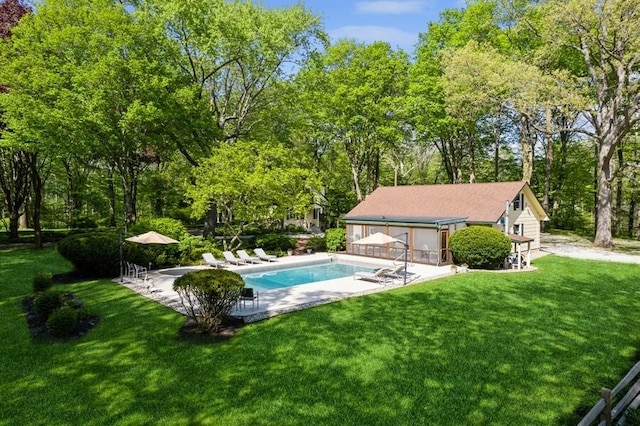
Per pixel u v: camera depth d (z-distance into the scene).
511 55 29.02
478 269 20.73
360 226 27.06
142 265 19.69
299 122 33.09
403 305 13.55
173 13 23.92
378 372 8.39
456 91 26.81
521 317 12.11
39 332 10.59
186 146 27.97
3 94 21.58
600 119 26.55
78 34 21.58
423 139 35.50
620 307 13.10
